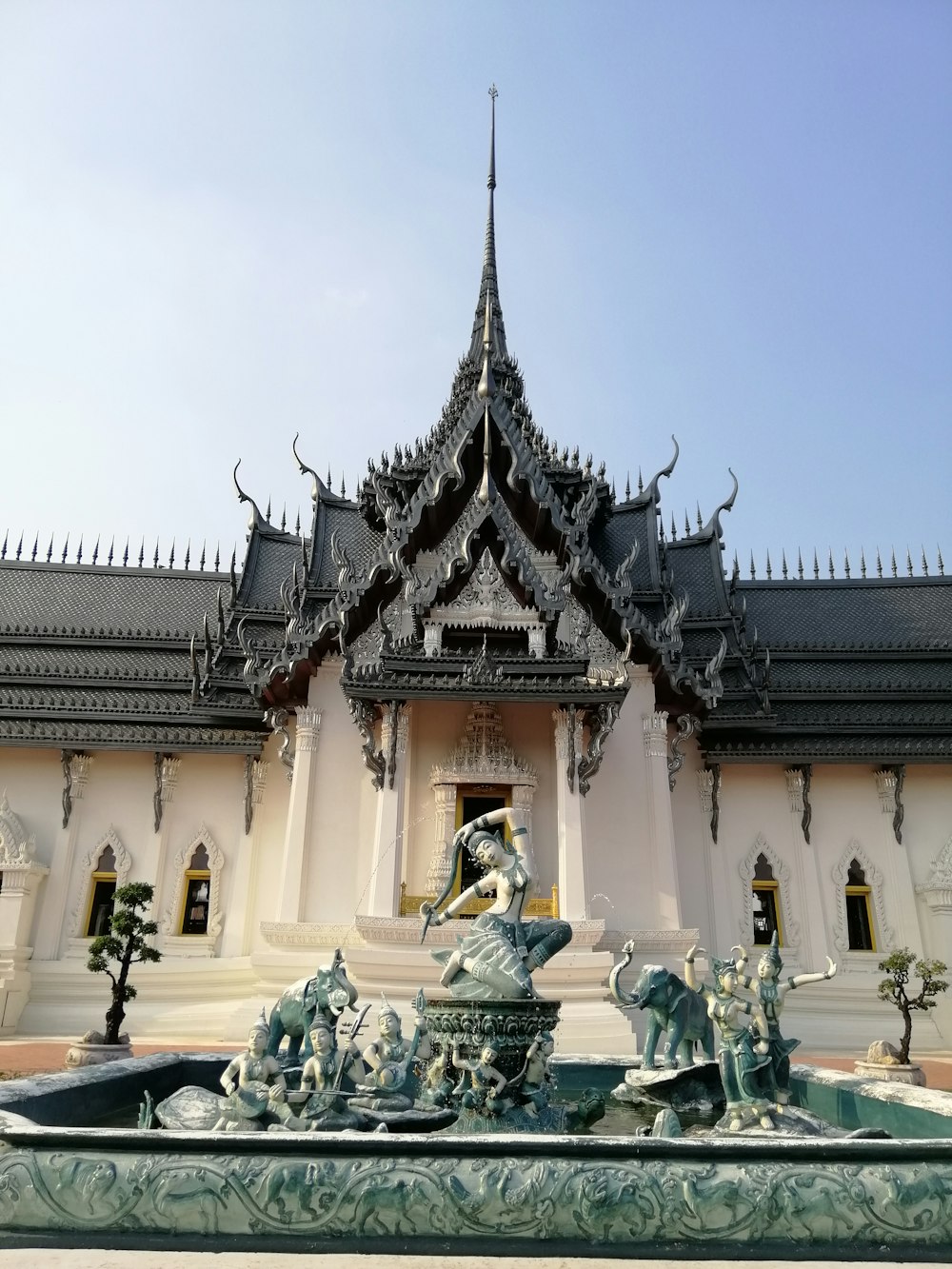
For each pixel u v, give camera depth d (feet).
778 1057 21.09
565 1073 28.86
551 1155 14.52
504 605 59.00
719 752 66.13
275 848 65.21
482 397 66.08
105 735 65.62
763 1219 13.99
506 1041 22.12
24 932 62.69
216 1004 59.11
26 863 63.41
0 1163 14.44
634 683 62.13
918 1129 19.70
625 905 57.31
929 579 83.56
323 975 23.58
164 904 64.64
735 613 74.38
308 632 58.39
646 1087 24.52
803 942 64.13
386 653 54.80
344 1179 14.17
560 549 65.41
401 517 61.98
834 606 82.17
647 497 80.74
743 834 66.80
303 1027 23.30
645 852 58.44
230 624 72.28
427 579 59.00
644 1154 14.56
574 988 49.39
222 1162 14.34
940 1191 14.21
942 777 68.23
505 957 23.31
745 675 71.41
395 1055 22.81
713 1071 24.77
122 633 74.69
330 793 58.23
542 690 53.57
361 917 50.83
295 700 61.05
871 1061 45.85
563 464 77.87
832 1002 62.18
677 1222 13.97
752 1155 14.60
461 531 61.16
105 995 60.85
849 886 66.03
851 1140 14.65
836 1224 14.02
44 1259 13.15
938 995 61.57
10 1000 59.36
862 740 68.44
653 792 59.52
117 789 67.26
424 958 49.32
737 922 64.90
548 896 57.77
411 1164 14.37
